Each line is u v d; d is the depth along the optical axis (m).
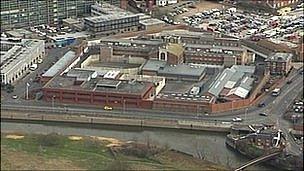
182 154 171.75
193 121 193.62
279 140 177.88
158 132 192.25
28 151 155.50
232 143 178.62
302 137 183.62
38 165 147.50
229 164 168.38
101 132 190.88
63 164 151.00
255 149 173.38
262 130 184.75
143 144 175.50
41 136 170.88
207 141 185.25
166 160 165.38
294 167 167.38
